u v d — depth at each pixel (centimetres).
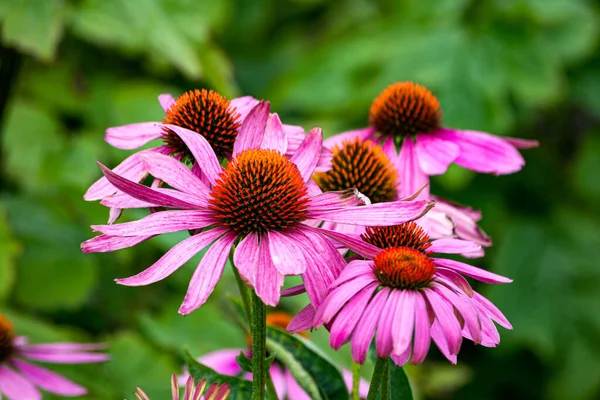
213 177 59
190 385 57
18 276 102
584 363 127
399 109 71
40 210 106
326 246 57
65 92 115
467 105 120
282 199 58
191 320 92
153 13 99
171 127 60
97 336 107
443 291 56
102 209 101
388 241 61
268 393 62
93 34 95
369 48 128
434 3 128
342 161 68
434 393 112
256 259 56
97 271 106
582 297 130
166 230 57
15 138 110
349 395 65
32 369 74
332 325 55
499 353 128
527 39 122
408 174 69
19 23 88
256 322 57
